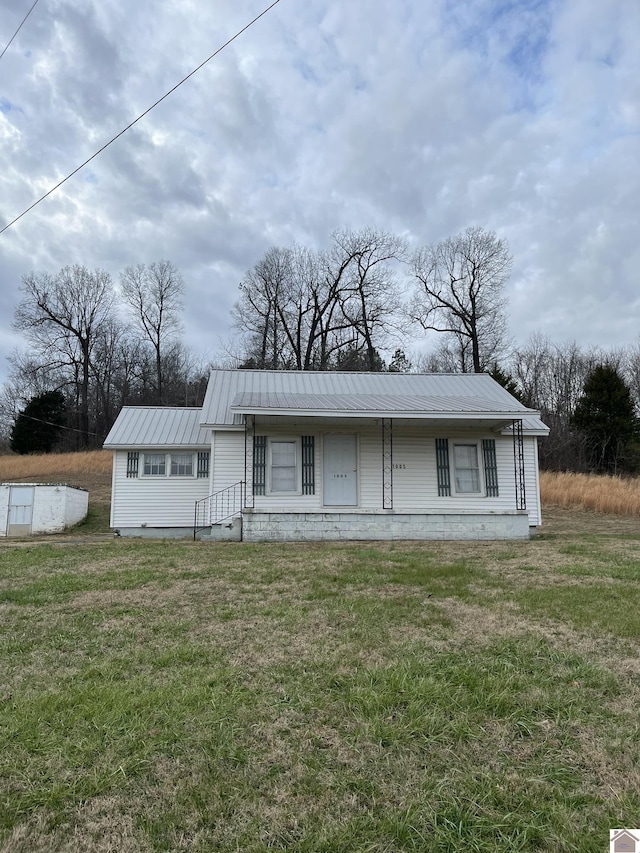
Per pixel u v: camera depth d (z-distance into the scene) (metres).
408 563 8.91
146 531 16.42
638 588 6.74
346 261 41.94
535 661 4.20
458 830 2.30
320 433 15.13
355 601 6.12
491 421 14.76
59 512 18.39
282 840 2.26
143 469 16.69
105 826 2.35
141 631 5.09
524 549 10.91
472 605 5.91
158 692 3.63
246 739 3.07
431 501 15.18
